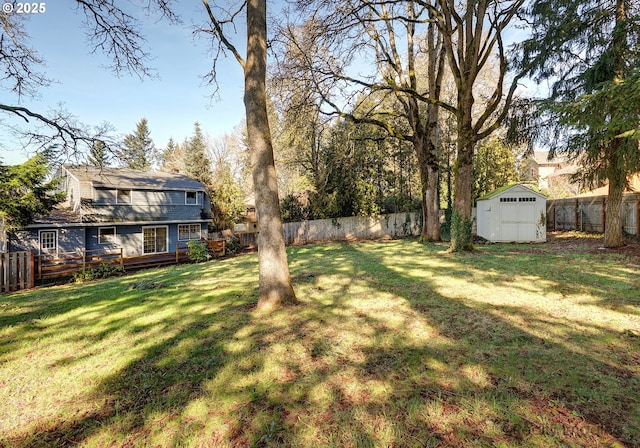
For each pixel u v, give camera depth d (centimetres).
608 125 753
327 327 424
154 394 279
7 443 222
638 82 659
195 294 681
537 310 468
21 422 246
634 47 896
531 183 2612
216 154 4034
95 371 327
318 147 2294
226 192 2491
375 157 2234
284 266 539
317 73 1162
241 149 3434
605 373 283
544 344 348
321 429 223
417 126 1566
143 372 321
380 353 340
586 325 400
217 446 211
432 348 347
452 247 1173
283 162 2383
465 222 1153
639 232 1254
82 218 1744
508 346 346
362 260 1092
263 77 536
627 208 1318
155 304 606
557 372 287
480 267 845
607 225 1088
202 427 231
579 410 232
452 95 2122
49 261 1335
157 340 408
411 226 2211
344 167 2155
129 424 239
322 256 1306
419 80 2105
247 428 228
